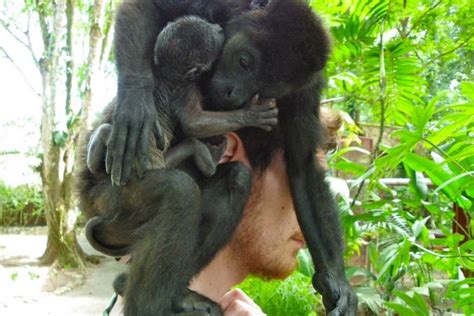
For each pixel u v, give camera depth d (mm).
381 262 1411
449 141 1274
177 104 965
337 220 1033
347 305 979
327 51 996
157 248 896
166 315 895
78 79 3576
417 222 1333
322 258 1008
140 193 910
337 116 1126
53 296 2957
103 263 3572
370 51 1524
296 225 1038
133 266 907
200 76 986
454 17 1630
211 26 970
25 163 4590
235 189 973
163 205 903
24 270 3383
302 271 1421
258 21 990
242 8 1019
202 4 998
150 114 912
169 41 947
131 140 896
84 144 983
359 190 1394
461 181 1147
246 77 981
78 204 984
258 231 1017
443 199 1445
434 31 1673
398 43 1517
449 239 1247
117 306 1047
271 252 1023
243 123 967
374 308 1409
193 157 961
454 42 1751
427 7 1604
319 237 1018
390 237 1485
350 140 1638
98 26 3168
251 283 1483
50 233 3521
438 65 2182
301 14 990
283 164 1029
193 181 918
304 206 1022
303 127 1025
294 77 984
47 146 3508
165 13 980
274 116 981
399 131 1125
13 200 4688
